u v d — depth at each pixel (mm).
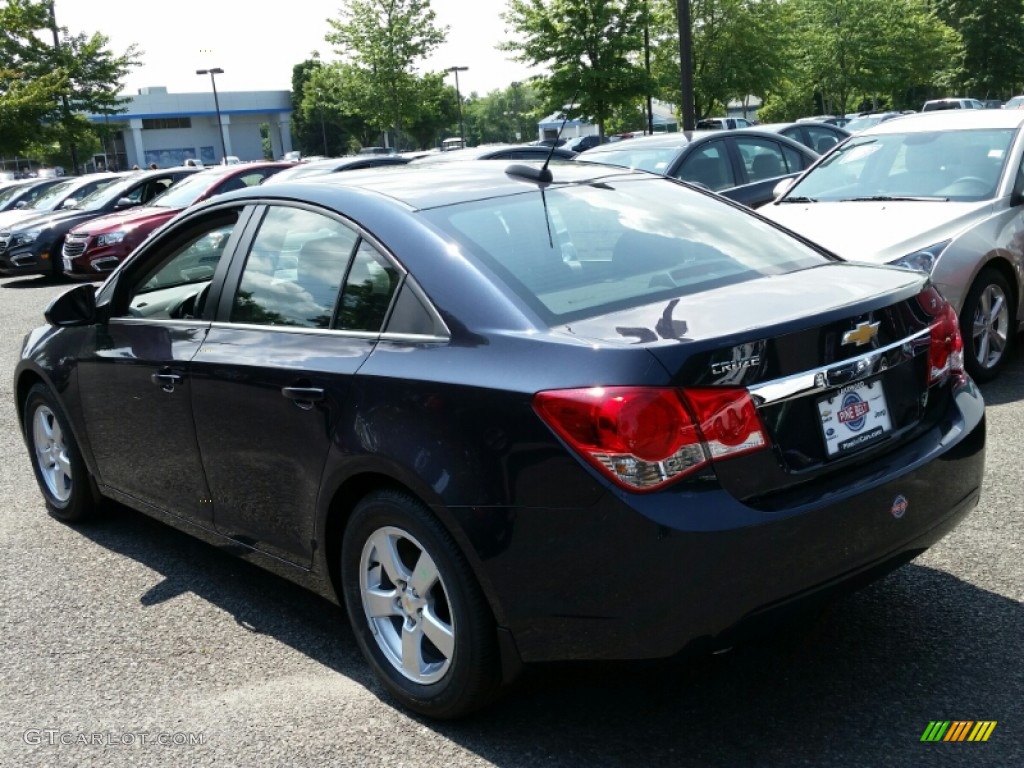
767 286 3135
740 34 33875
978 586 3744
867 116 33094
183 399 3848
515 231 3293
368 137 100938
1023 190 6766
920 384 3156
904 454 3000
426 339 3033
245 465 3631
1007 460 4996
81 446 4664
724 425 2607
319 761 2967
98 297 4492
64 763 3037
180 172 18250
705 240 3523
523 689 3270
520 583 2732
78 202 18938
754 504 2645
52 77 30141
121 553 4676
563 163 4176
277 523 3566
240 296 3768
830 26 45031
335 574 3438
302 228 3611
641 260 3283
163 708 3320
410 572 3113
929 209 6562
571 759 2891
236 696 3367
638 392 2553
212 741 3105
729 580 2580
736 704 3105
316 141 109438
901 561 3018
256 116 84375
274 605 4055
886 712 3006
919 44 46500
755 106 54094
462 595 2873
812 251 3684
